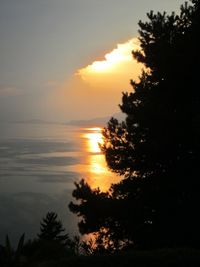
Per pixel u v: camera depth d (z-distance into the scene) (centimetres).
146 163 1670
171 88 1667
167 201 1595
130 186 1688
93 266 905
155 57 1661
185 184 1560
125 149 1725
